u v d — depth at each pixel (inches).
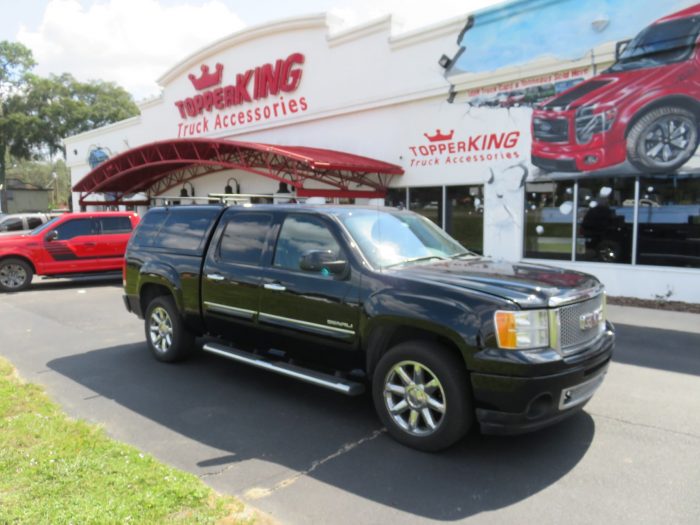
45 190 2306.8
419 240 204.1
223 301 219.8
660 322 330.6
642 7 375.9
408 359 160.9
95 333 328.8
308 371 194.7
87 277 587.2
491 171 470.6
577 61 408.2
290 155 486.9
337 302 179.3
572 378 149.3
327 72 597.9
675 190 378.0
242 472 149.6
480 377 146.6
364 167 508.7
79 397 211.5
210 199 269.4
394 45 526.9
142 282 262.2
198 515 121.0
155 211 275.1
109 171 783.7
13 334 329.1
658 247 390.0
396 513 128.8
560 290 156.6
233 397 210.5
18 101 1859.0
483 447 163.9
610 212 410.0
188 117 816.9
